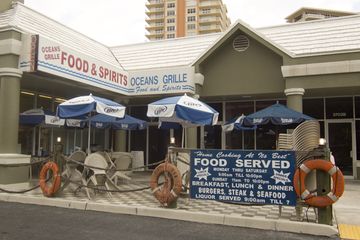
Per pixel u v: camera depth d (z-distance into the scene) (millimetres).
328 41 15602
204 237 6617
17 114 11875
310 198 7293
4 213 8430
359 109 16500
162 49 19781
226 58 16547
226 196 8266
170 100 10070
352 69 13883
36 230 6848
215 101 18594
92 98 10461
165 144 19969
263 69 15906
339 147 16656
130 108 20578
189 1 127000
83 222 7633
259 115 11492
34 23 14484
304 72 14461
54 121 14031
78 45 16547
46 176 10250
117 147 19281
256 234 6938
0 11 14219
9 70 11719
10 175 11422
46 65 12180
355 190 12758
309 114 17219
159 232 6918
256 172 8008
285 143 9109
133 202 9570
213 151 8438
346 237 6730
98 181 10539
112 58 19297
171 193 8609
